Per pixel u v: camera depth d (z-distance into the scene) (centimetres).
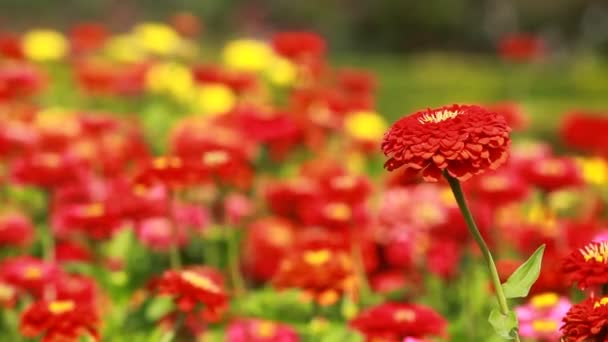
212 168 535
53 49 1026
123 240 604
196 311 436
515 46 1210
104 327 524
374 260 581
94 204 588
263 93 932
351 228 573
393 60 2680
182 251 650
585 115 770
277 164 794
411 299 587
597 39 3244
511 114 766
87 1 3156
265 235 612
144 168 486
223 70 960
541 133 1275
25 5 3156
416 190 588
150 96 1041
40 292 495
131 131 804
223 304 427
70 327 423
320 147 793
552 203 671
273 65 954
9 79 805
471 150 290
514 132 1232
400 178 584
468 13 3256
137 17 3155
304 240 546
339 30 3228
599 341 293
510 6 3297
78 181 614
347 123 810
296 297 553
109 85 981
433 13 3142
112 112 1059
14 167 607
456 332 536
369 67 2198
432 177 294
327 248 511
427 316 425
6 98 805
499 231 617
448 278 591
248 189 687
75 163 605
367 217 584
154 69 995
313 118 788
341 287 478
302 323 549
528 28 3384
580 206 729
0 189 697
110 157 688
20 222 600
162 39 1052
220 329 541
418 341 394
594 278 318
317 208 577
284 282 484
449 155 290
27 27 3158
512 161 632
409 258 583
